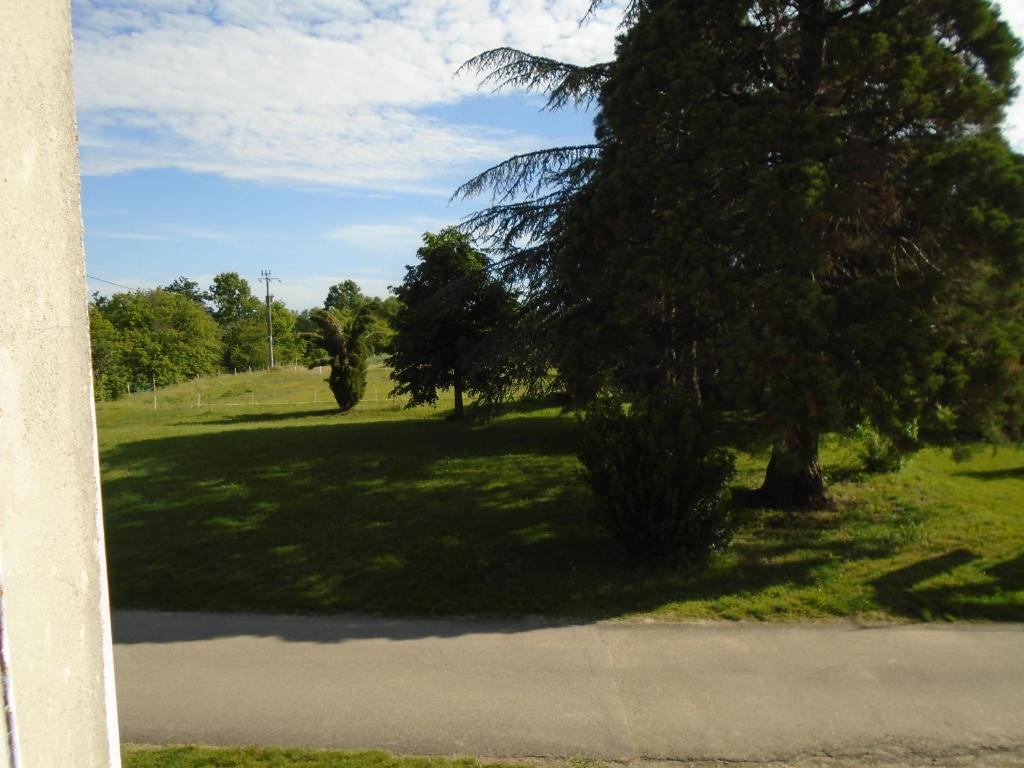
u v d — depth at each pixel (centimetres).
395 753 412
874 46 700
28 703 161
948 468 1220
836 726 439
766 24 792
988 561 720
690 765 404
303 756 407
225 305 8625
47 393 172
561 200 1284
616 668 521
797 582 682
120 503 1070
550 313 1269
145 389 5084
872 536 809
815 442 934
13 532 158
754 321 730
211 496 1093
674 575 707
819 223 715
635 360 915
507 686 495
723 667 521
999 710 454
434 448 1449
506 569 739
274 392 3891
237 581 723
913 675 503
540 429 1669
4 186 159
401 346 1920
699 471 729
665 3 852
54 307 175
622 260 811
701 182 791
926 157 700
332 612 645
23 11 166
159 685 502
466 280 1486
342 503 1023
